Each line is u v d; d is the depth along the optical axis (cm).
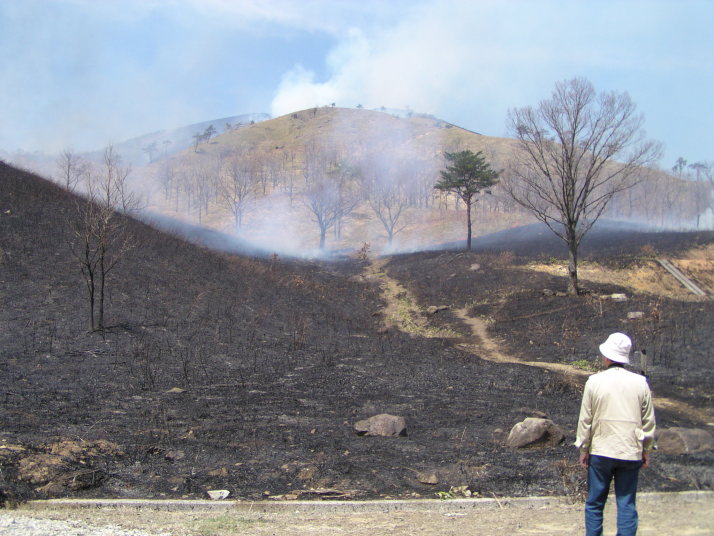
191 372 1644
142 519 656
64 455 859
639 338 2216
